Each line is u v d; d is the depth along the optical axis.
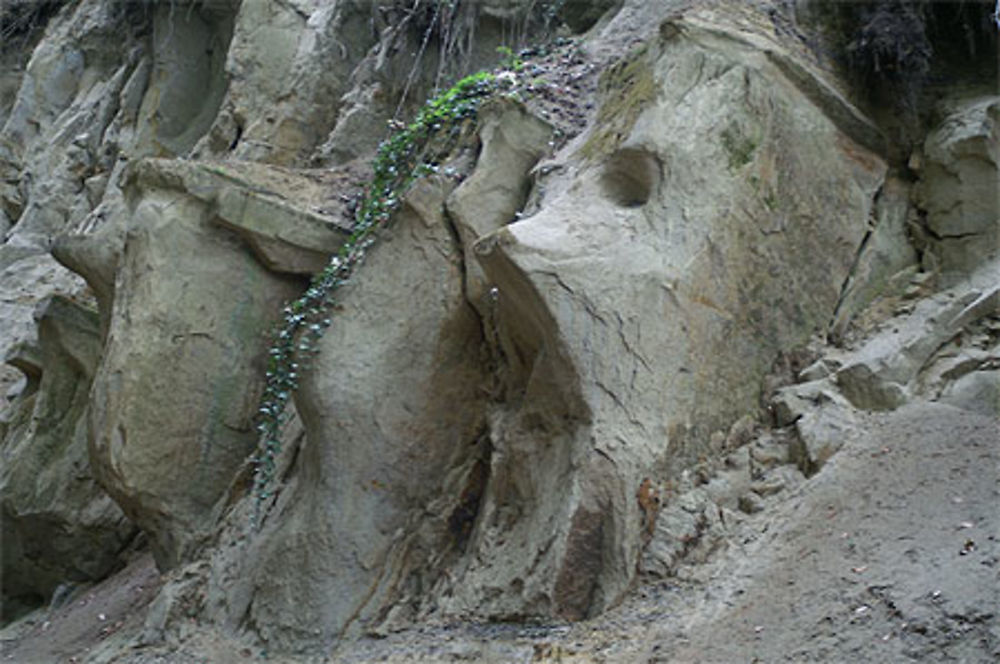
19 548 10.24
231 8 14.27
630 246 6.18
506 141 7.45
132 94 14.95
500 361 6.93
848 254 6.75
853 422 5.93
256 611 6.81
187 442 8.05
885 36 7.07
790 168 6.72
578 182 6.64
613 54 8.34
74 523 10.00
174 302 8.08
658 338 6.00
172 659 6.84
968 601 4.42
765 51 6.87
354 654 6.16
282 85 12.24
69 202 15.30
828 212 6.76
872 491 5.41
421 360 7.05
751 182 6.56
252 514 7.46
